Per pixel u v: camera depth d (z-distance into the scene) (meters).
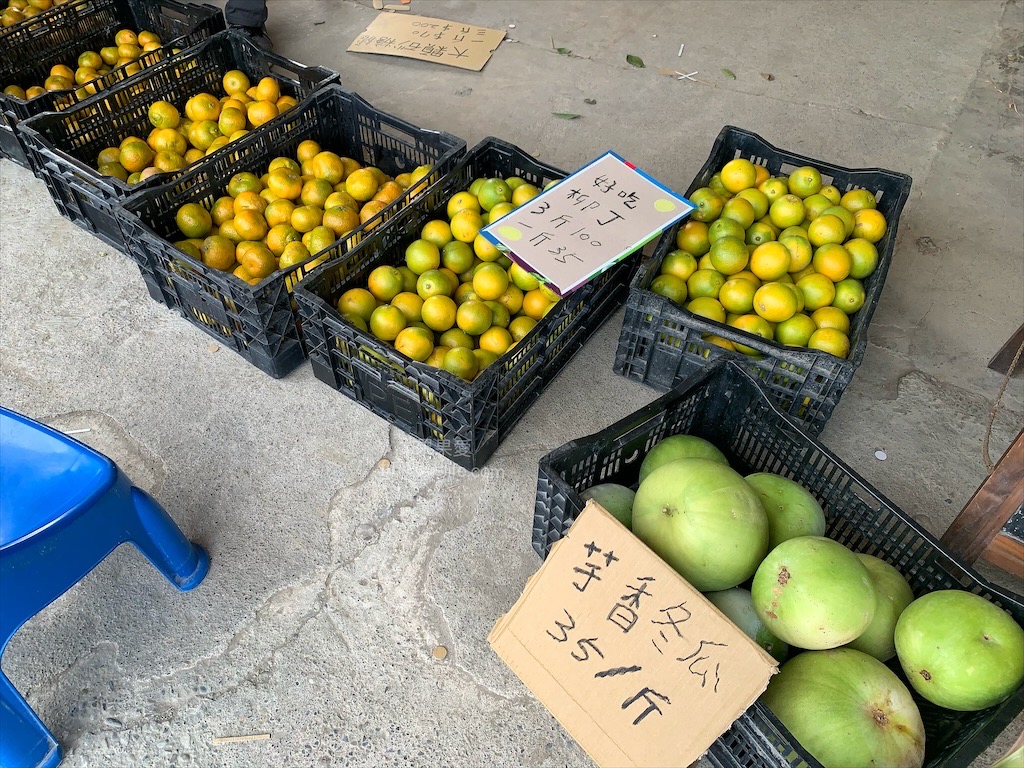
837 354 2.36
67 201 3.30
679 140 4.00
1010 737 1.95
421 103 4.24
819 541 1.58
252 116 3.34
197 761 1.87
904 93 4.36
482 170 3.13
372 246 2.65
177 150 3.27
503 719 1.95
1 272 3.15
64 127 3.21
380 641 2.08
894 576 1.77
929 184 3.73
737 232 2.63
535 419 2.67
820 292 2.53
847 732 1.47
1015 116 4.20
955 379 2.85
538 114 4.17
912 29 4.92
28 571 1.62
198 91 3.68
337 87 3.32
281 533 2.31
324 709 1.96
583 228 2.49
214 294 2.66
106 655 2.03
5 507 1.76
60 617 2.10
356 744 1.90
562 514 1.87
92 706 1.95
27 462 1.82
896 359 2.92
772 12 5.11
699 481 1.67
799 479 2.13
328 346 2.51
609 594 1.64
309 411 2.67
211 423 2.61
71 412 2.63
